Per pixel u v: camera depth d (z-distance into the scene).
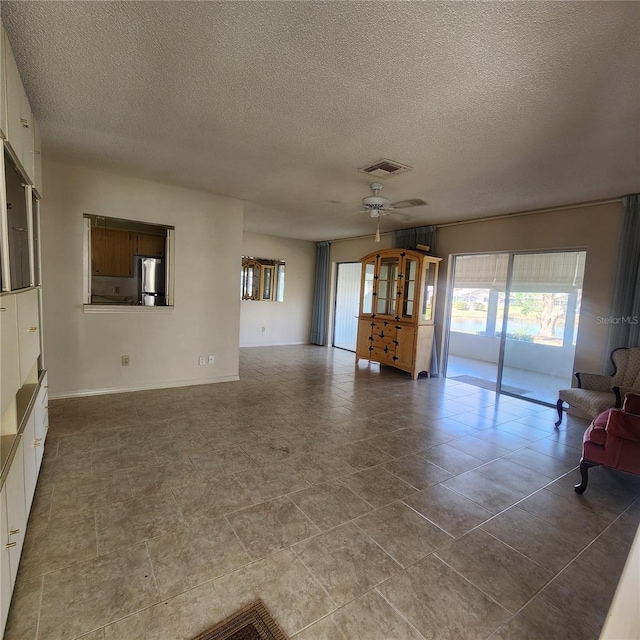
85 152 3.26
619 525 2.19
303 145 2.89
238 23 1.59
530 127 2.42
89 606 1.47
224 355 4.91
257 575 1.67
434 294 5.78
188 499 2.23
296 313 8.48
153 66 1.94
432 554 1.87
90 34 1.69
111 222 4.04
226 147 3.02
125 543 1.83
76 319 3.90
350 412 3.96
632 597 0.80
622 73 1.79
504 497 2.45
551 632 1.46
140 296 4.32
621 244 3.81
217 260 4.70
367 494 2.38
